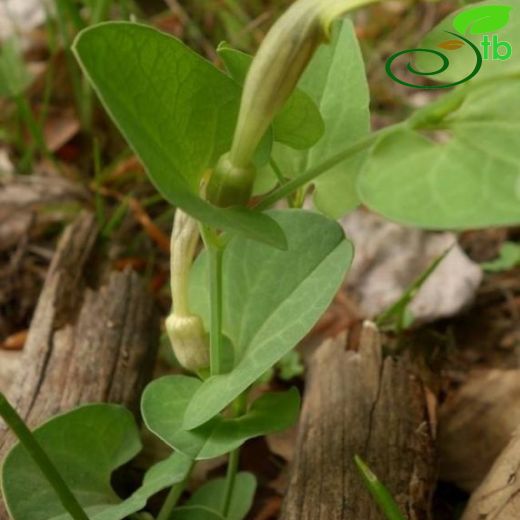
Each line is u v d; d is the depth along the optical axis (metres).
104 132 0.34
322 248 0.17
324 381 0.21
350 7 0.13
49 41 0.34
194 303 0.19
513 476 0.18
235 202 0.15
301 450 0.20
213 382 0.17
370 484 0.16
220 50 0.15
